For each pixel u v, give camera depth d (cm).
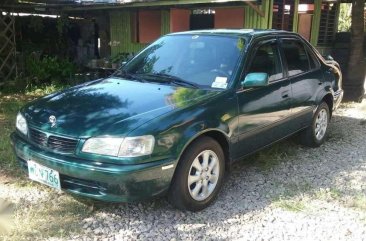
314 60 551
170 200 353
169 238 321
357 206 390
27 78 1035
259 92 421
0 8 1017
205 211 369
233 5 955
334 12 1166
